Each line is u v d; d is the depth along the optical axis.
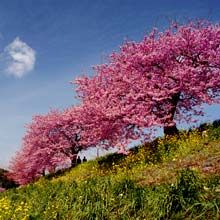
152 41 29.77
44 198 15.81
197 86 27.41
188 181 11.61
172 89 27.23
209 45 28.22
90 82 32.31
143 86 27.80
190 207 10.71
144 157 23.66
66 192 15.25
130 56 29.33
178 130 27.86
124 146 27.00
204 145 21.42
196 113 28.08
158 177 17.91
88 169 30.70
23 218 13.90
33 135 43.25
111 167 27.16
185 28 28.84
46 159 43.22
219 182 11.56
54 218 13.42
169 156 22.12
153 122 26.62
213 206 10.38
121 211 12.21
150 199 11.80
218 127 23.27
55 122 41.47
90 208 12.60
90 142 30.78
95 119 28.62
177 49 28.19
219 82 27.58
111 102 28.92
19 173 50.44
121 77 28.91
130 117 27.83
